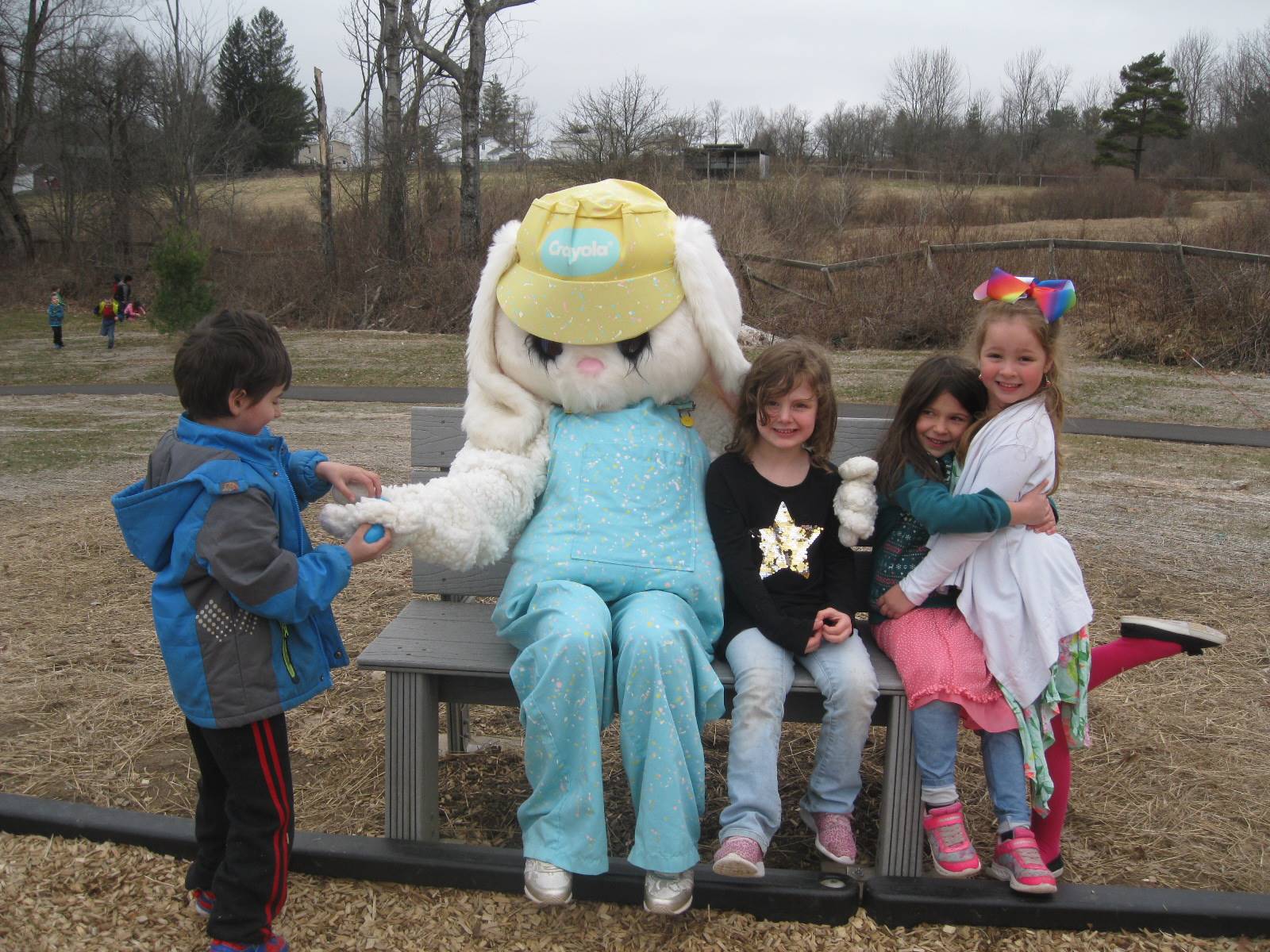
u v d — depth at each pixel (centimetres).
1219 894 251
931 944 244
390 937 245
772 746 248
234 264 2341
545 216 286
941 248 1627
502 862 260
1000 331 261
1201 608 464
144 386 1434
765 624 258
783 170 2706
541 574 263
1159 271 1425
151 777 321
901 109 5116
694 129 3092
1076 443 883
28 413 1159
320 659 239
